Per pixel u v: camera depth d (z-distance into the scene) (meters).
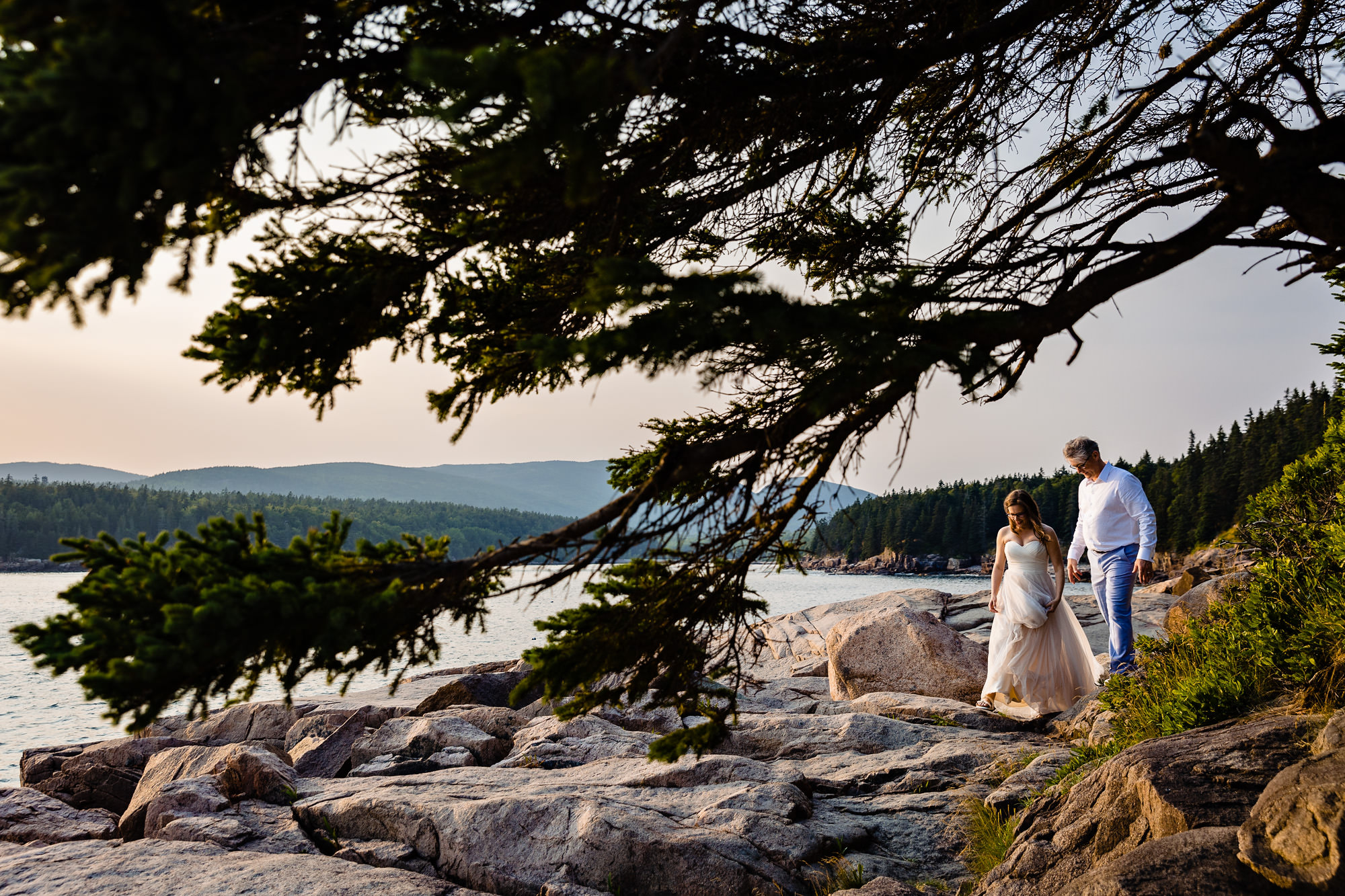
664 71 2.40
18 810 7.31
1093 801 4.16
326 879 4.87
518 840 5.26
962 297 2.47
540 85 1.58
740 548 3.26
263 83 1.99
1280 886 2.71
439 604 2.49
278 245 2.68
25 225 1.69
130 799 9.46
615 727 8.09
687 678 3.33
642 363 2.07
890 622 10.66
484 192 1.74
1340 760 2.92
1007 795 5.45
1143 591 17.50
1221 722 4.55
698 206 3.50
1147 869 3.10
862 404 2.75
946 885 4.77
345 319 2.72
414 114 1.76
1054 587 8.15
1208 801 3.52
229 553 2.20
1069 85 4.54
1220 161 2.24
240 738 12.30
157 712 1.92
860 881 4.77
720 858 4.89
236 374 2.65
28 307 1.84
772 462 2.97
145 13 1.70
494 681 11.98
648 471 3.38
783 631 17.19
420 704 11.79
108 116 1.66
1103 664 8.26
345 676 2.31
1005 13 3.55
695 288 1.98
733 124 3.17
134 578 2.05
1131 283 2.47
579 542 2.73
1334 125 2.24
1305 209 2.23
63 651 1.90
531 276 3.22
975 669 10.12
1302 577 5.34
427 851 5.45
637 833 5.06
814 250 4.00
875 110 3.50
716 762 6.39
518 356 3.21
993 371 2.35
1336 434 6.17
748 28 2.96
